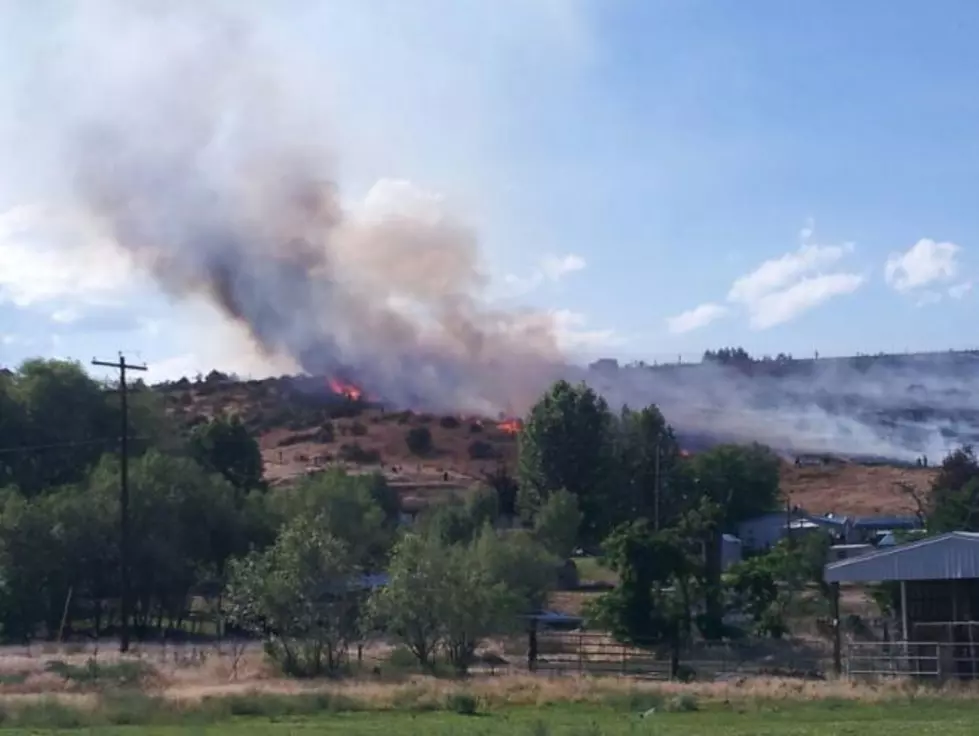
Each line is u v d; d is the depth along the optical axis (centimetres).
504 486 12962
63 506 7650
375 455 14875
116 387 10912
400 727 2984
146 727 3036
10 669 4616
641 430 12075
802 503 14150
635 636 5638
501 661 5528
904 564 4762
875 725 3009
